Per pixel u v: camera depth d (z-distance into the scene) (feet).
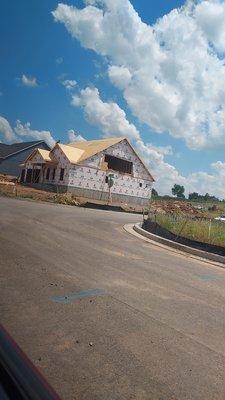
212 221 61.21
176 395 11.27
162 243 48.91
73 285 21.57
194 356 14.16
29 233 38.52
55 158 143.95
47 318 16.14
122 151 151.33
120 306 18.89
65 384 11.12
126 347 14.16
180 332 16.40
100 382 11.46
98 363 12.65
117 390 11.14
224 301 22.67
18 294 18.81
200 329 17.10
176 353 14.20
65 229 46.55
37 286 20.49
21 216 54.29
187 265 34.40
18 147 200.64
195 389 11.76
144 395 11.05
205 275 30.45
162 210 152.25
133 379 11.87
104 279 23.89
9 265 24.23
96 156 142.51
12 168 191.11
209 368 13.30
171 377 12.31
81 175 138.72
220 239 45.83
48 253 29.60
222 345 15.56
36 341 13.78
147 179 160.86
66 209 87.04
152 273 28.02
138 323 16.84
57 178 140.67
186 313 19.19
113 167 149.48
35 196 114.42
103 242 40.78
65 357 12.80
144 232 55.42
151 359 13.43
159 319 17.72
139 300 20.39
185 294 23.08
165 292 22.90
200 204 219.61
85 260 29.14
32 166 152.25
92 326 15.81
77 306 18.10
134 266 29.76
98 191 143.54
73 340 14.23
